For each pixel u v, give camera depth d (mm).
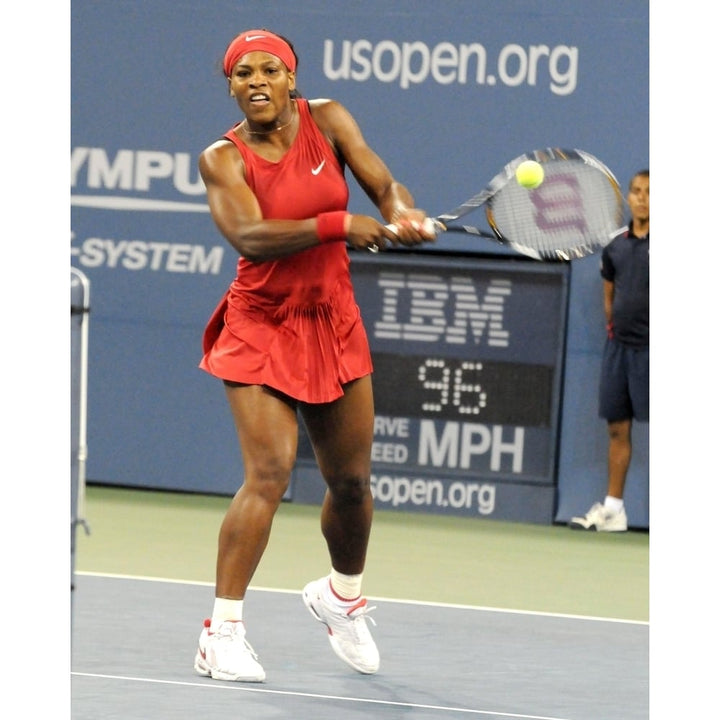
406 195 10305
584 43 18906
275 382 10164
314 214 10258
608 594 14773
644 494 19031
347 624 10594
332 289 10312
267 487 10203
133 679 10109
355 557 10617
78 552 15875
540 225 10492
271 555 16328
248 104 9945
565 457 19281
